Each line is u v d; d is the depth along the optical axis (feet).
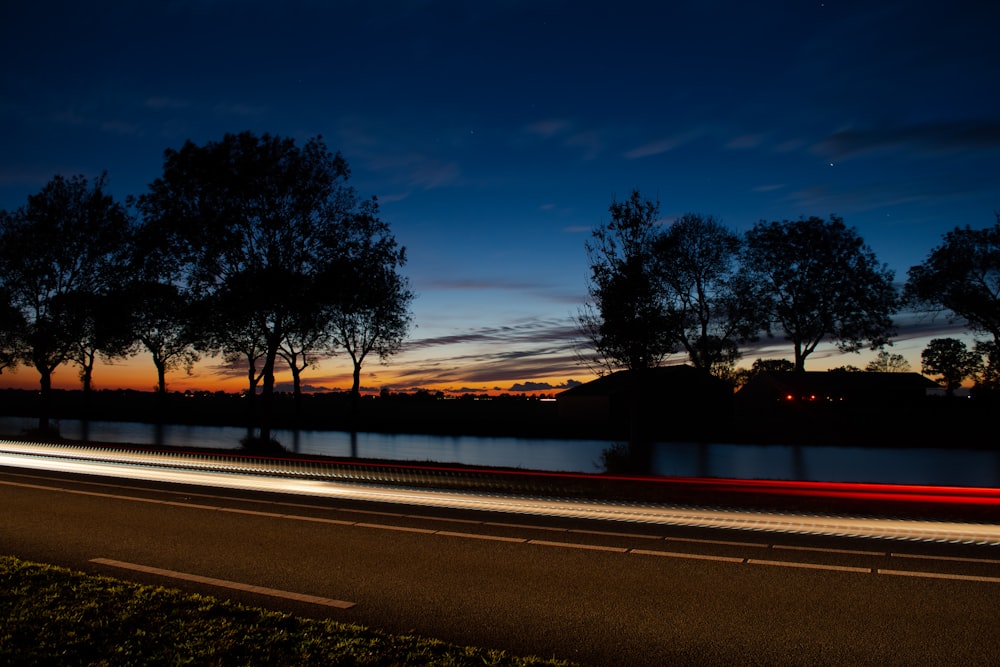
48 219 101.76
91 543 29.89
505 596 22.06
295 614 20.26
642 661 16.67
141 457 72.95
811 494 42.86
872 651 17.20
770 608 20.67
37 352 104.01
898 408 167.73
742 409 189.06
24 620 18.58
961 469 80.12
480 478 54.08
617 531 32.94
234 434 135.03
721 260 148.46
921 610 20.39
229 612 19.49
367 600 21.63
